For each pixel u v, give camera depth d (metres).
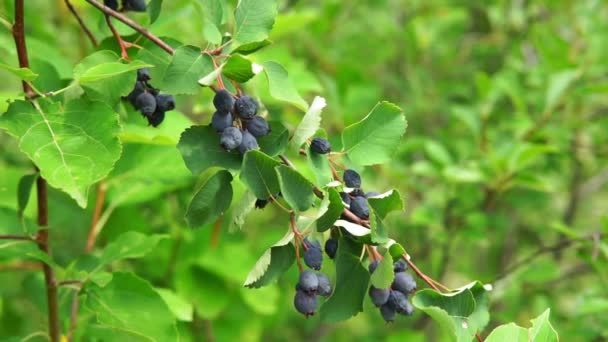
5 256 0.70
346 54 1.44
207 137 0.56
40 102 0.56
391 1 1.53
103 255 0.70
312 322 1.37
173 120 0.75
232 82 0.57
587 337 1.00
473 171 1.09
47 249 0.66
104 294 0.66
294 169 0.54
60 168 0.53
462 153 1.23
